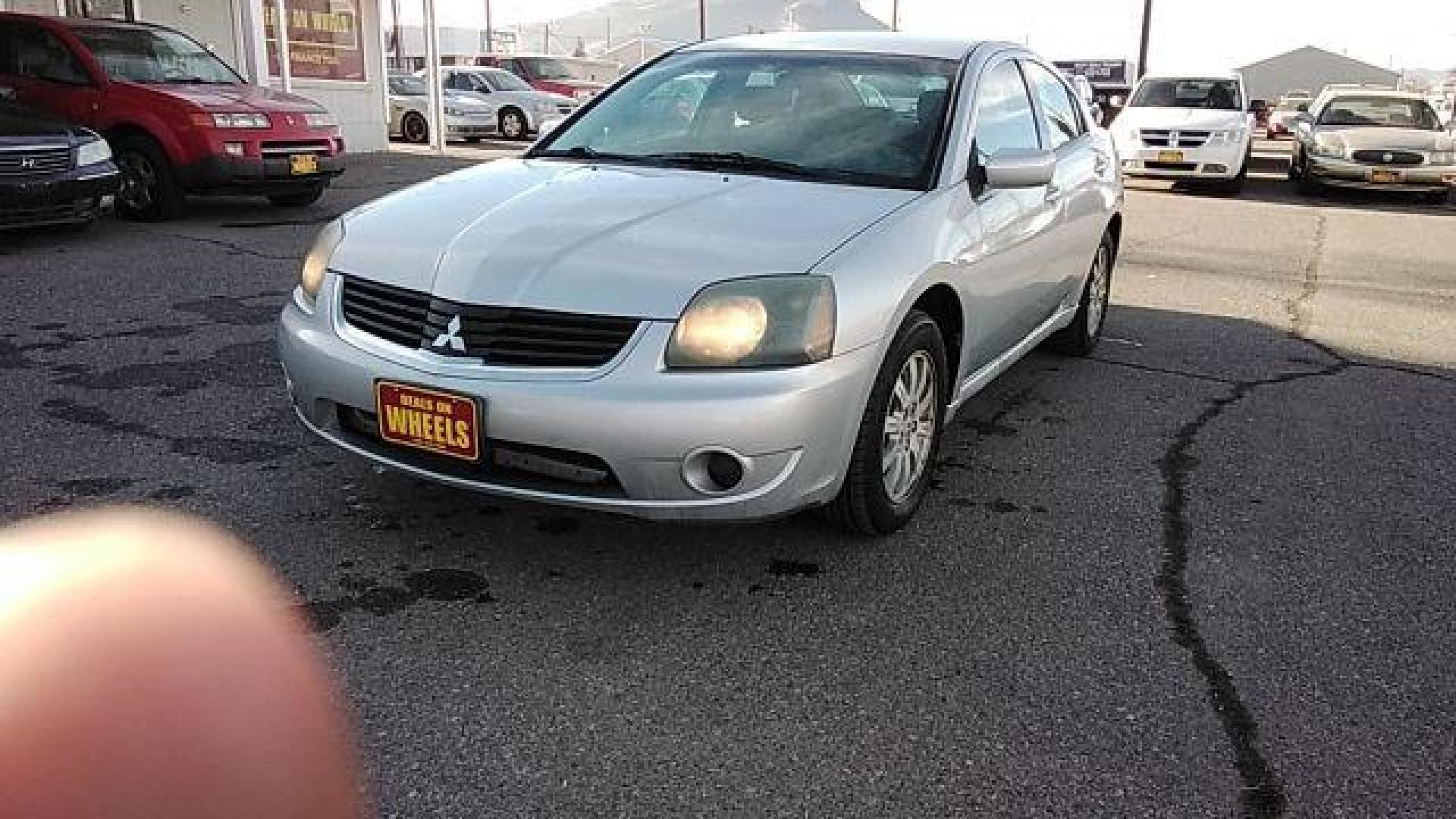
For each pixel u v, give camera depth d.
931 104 3.99
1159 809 2.31
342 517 3.52
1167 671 2.83
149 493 3.66
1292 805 2.34
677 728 2.52
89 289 6.58
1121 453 4.46
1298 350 6.30
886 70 4.21
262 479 3.80
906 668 2.79
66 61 9.20
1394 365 6.04
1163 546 3.57
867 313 3.04
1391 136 13.90
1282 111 37.22
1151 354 6.11
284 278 7.10
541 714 2.55
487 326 2.96
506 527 3.48
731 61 4.45
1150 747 2.51
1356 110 15.10
